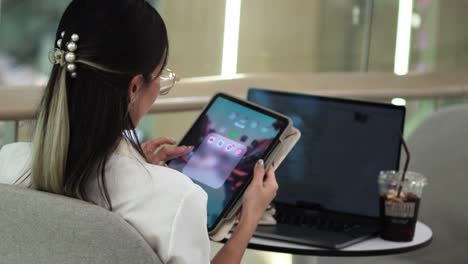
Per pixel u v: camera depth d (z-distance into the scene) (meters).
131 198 1.35
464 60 4.56
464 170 2.61
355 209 2.15
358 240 1.97
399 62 4.25
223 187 1.81
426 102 3.69
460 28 4.55
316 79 3.37
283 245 1.90
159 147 1.88
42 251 1.30
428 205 2.65
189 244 1.37
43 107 1.38
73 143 1.36
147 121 2.92
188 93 2.72
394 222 2.00
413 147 2.68
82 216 1.26
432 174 2.65
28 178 1.50
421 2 4.29
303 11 3.74
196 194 1.37
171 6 3.15
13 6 3.19
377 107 2.18
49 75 1.41
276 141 1.83
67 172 1.36
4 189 1.31
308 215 2.16
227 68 3.42
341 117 2.20
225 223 1.78
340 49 4.00
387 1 4.15
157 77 1.44
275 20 3.62
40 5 3.25
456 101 3.80
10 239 1.32
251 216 1.66
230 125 1.94
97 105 1.36
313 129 2.21
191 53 3.25
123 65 1.37
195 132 1.97
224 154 1.88
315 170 2.20
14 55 3.24
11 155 1.55
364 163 2.17
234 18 3.40
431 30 4.36
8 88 2.19
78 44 1.37
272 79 3.21
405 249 1.95
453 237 2.61
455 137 2.64
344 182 2.17
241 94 2.96
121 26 1.37
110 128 1.37
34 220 1.29
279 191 2.22
